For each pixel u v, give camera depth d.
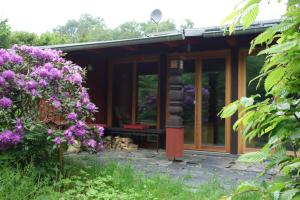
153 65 8.16
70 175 3.99
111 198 3.16
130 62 8.47
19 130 3.77
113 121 8.64
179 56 6.54
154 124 8.09
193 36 6.20
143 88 8.30
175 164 5.82
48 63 4.14
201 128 7.48
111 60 8.69
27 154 3.84
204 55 7.44
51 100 4.07
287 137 0.95
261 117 1.00
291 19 0.89
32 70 4.18
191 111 7.61
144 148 7.95
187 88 7.67
